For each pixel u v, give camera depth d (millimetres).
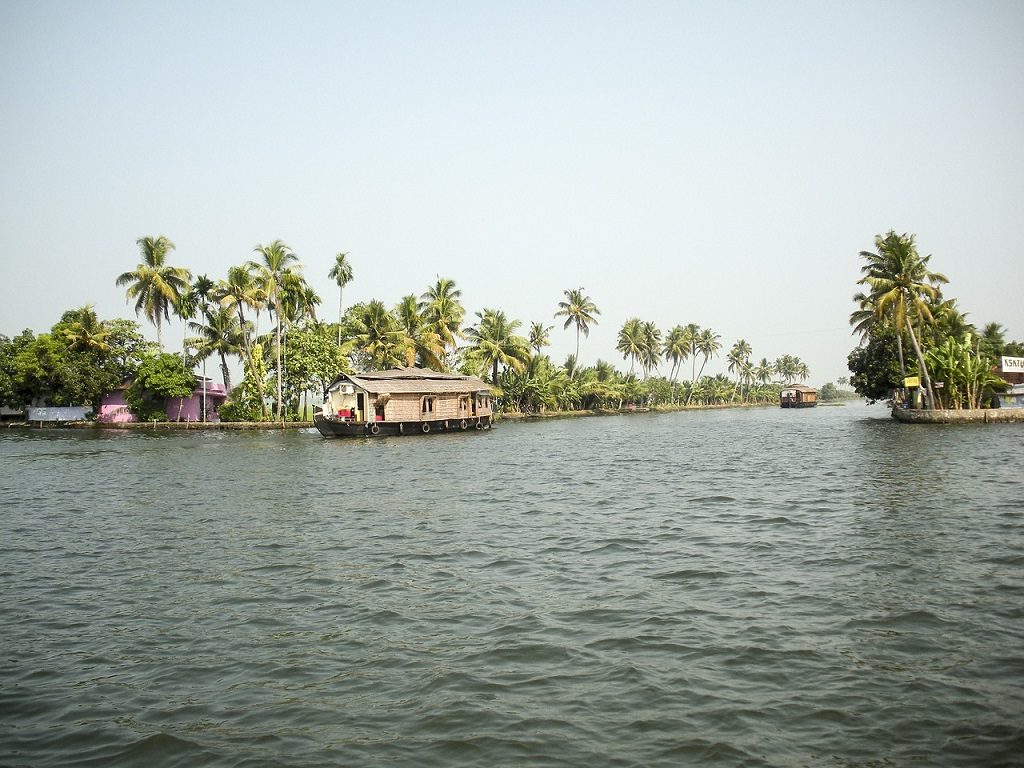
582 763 7629
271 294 70438
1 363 76375
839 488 25891
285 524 20984
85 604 13477
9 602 13688
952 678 9406
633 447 49062
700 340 159750
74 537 19688
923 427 58312
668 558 16141
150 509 24047
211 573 15508
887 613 11945
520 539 18547
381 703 9086
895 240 61562
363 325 77562
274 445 52344
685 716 8562
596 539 18359
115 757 7953
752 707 8750
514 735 8211
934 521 19188
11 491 28859
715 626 11555
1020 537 17156
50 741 8320
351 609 12836
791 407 150750
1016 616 11656
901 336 70062
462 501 25156
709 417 106375
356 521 21375
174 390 70938
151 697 9414
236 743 8195
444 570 15453
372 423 58812
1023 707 8586
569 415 111062
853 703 8789
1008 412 61062
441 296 84062
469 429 67375
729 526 19641
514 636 11289
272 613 12727
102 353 74188
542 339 110938
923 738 7957
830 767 7438
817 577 14219
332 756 7875
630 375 132875
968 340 70312
